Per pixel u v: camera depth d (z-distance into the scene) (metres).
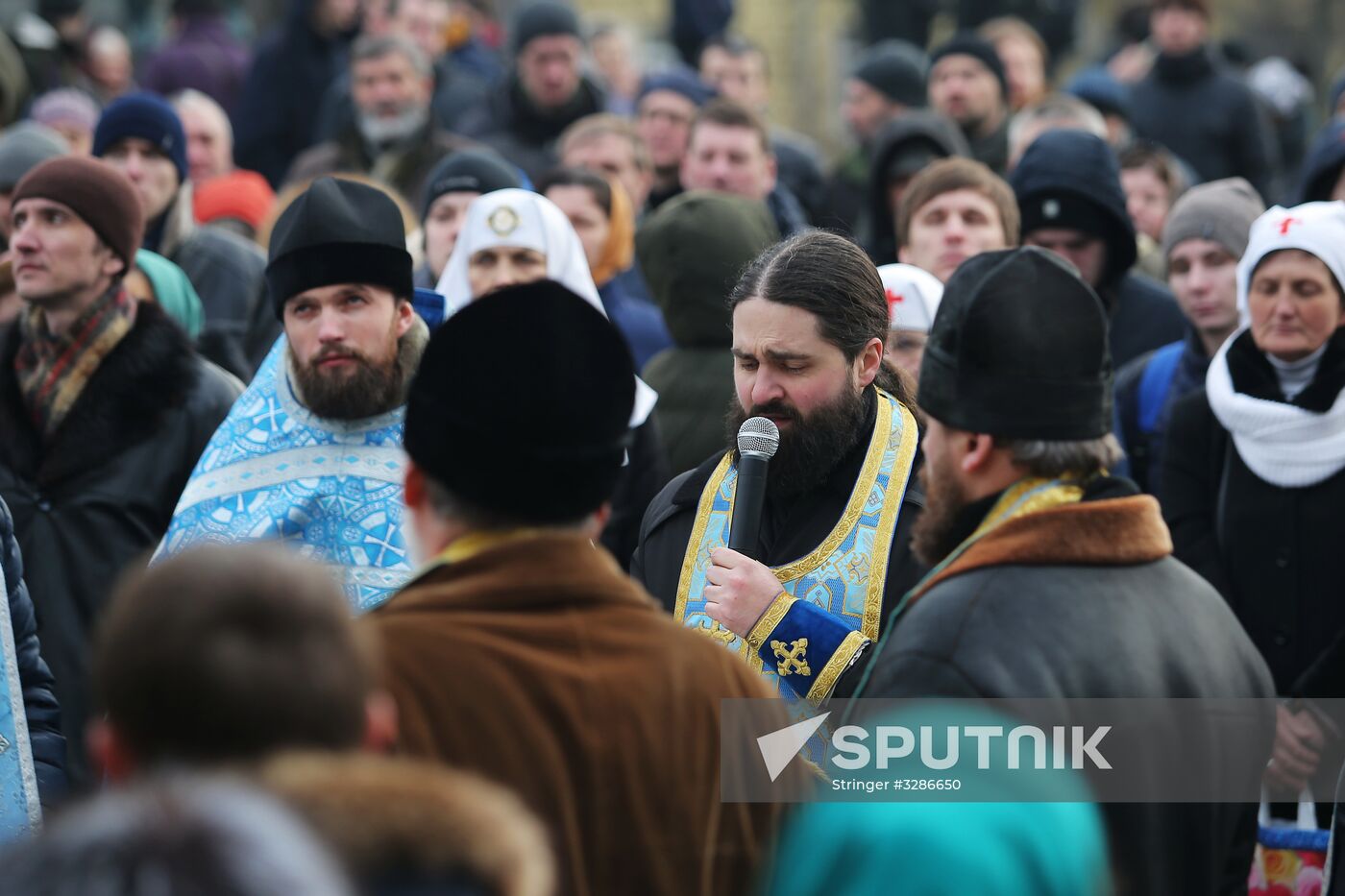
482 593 6.70
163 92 30.19
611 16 53.59
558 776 6.42
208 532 10.45
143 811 3.81
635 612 6.89
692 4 33.16
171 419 13.00
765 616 8.88
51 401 12.94
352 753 5.10
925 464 8.16
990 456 7.41
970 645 6.95
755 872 6.77
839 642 8.77
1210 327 15.09
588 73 25.53
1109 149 16.02
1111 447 7.57
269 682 4.96
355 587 10.26
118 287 13.23
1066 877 5.02
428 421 6.84
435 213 16.81
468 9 33.66
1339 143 18.08
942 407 7.43
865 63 25.88
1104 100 25.45
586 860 6.42
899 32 39.00
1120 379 15.35
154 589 5.07
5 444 12.88
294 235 10.52
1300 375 12.40
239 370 16.41
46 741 10.21
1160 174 20.31
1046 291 7.36
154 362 13.05
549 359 6.78
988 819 5.00
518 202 14.45
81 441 12.84
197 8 31.02
